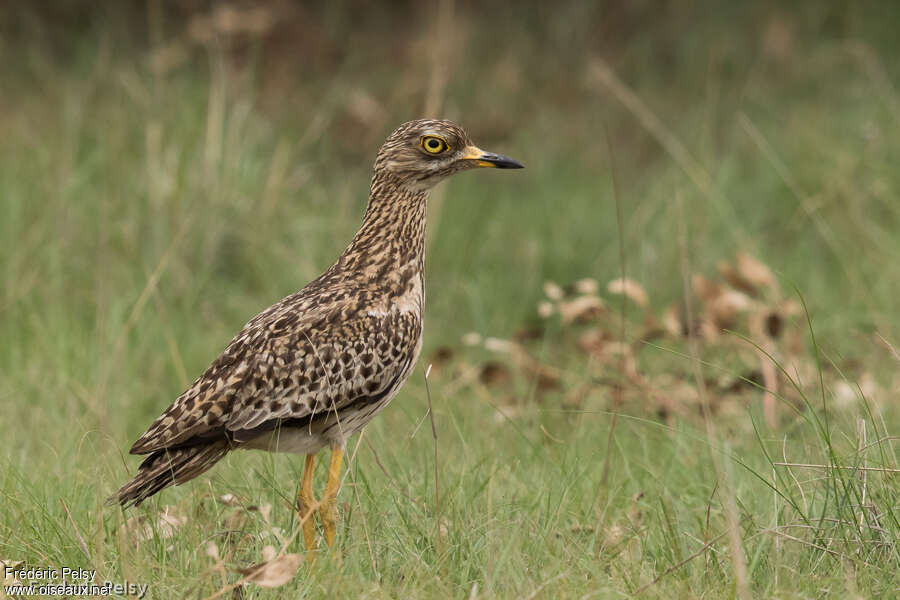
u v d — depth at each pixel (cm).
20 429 1074
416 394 1183
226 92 1788
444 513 863
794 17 2223
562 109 2128
